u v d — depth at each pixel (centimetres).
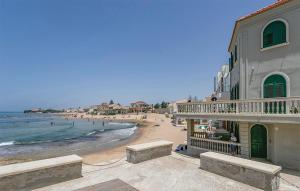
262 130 1360
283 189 863
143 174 992
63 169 890
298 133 1186
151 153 1246
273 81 1324
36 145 3316
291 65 1253
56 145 3275
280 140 1248
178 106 1670
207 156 1047
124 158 1311
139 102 19025
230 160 957
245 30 1488
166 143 1344
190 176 968
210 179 930
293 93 1241
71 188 823
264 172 815
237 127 1595
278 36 1310
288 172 1134
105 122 10125
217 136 1766
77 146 3120
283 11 1291
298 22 1234
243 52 1498
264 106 1226
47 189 812
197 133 1684
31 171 802
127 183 823
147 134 4228
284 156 1229
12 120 12688
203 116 1473
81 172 948
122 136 4300
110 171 1033
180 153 1639
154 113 15225
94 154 2394
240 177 897
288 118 1088
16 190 766
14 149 2969
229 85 2455
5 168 799
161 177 955
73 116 18025
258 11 1395
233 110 1349
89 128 6825
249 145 1335
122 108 17962
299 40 1227
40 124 9194
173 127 5369
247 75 1461
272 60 1336
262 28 1387
